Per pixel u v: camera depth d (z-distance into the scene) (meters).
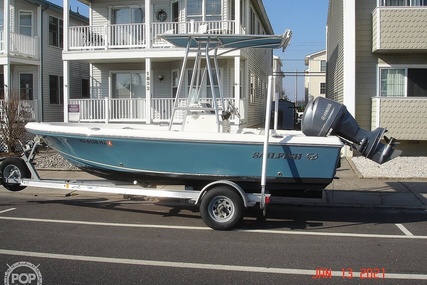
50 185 7.88
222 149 6.98
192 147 7.06
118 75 19.25
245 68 18.41
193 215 7.94
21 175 8.20
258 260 5.46
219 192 6.80
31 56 20.73
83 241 6.20
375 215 8.16
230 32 16.75
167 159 7.21
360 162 13.30
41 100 21.36
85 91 24.64
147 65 16.88
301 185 7.09
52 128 7.81
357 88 15.03
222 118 8.02
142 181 7.68
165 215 7.92
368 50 14.94
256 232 6.84
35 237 6.37
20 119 16.94
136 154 7.34
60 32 23.19
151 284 4.65
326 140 6.85
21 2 20.80
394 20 13.98
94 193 9.84
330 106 7.31
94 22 19.20
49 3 21.56
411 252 5.84
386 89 14.95
